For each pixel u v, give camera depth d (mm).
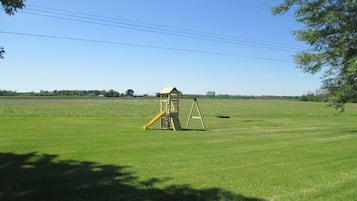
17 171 9188
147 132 19969
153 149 13562
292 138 18297
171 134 19312
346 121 33688
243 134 20141
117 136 17406
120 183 8320
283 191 8141
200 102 91562
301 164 11188
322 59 20578
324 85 22234
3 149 12555
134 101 82312
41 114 34219
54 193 7398
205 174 9539
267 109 60656
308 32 20766
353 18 18625
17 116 30125
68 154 11914
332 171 10281
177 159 11594
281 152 13445
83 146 13773
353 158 12344
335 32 19938
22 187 7754
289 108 65938
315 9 20047
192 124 28203
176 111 23297
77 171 9406
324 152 13562
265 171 10086
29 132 18031
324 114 47969
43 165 10023
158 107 56406
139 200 7102
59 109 44719
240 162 11336
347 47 19172
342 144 15961
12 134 17016
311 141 17031
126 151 12914
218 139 17422
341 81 21312
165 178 8938
